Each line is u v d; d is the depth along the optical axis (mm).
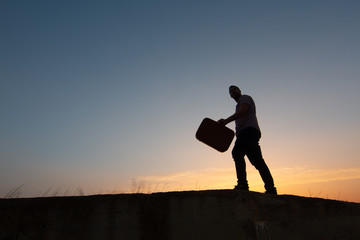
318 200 3131
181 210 2889
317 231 2982
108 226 2781
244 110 3904
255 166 3869
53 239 2703
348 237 2982
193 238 2803
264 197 3072
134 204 2877
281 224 2959
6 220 2715
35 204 2799
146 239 2773
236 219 2885
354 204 3164
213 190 3072
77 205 2824
